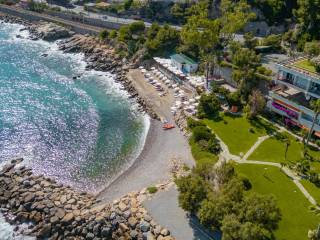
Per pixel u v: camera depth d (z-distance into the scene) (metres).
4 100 127.44
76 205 82.19
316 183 85.56
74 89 136.62
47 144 106.00
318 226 69.88
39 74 147.88
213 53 134.88
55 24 194.12
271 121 110.06
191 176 78.81
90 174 94.56
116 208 79.69
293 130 105.31
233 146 99.19
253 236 62.34
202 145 98.50
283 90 112.12
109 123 115.75
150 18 192.75
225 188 73.38
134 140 107.25
